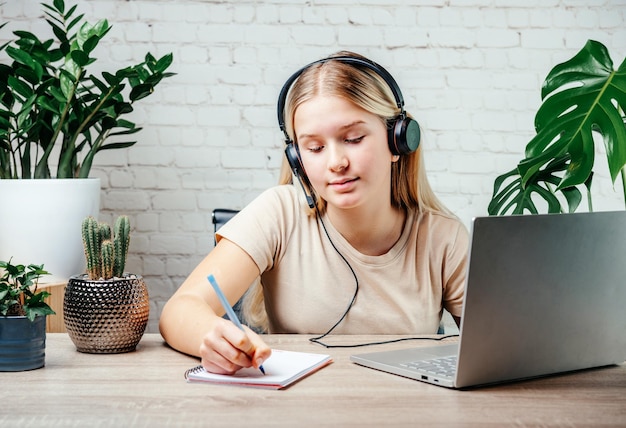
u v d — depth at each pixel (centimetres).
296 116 138
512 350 105
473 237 96
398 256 157
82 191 202
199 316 127
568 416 92
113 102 213
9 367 114
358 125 134
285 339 140
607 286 113
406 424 89
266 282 163
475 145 267
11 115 199
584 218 107
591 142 163
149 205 263
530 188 189
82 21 259
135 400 99
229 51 263
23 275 119
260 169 265
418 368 112
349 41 264
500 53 265
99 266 129
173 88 263
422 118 266
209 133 264
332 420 90
